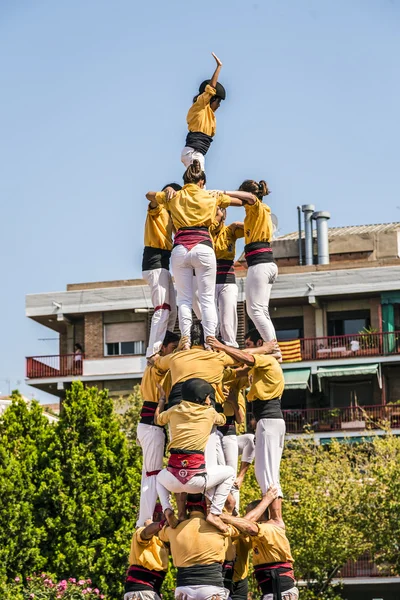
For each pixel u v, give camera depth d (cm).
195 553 1662
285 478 4844
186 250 1816
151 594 1873
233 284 2017
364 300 6184
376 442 5097
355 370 5994
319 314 6222
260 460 1886
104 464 4016
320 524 4662
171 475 1670
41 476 3941
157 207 1930
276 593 1816
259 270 1961
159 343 1917
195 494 1688
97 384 6444
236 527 1755
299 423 5975
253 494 4488
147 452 1911
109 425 4125
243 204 1959
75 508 3875
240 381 1931
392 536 4688
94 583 3838
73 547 3834
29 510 3834
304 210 6875
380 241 6875
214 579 1661
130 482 4012
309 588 4856
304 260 6881
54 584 3644
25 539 3778
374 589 5525
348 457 5503
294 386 6022
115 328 6462
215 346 1800
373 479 5019
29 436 4156
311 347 6134
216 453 1805
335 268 6244
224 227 2019
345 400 6162
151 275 1941
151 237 1948
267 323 1959
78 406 4059
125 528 3916
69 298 6469
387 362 5997
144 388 1919
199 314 1948
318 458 5269
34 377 6512
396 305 6181
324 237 6794
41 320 6588
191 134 1967
